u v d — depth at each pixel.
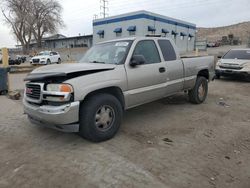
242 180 3.22
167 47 5.93
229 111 6.49
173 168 3.47
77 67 4.32
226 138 4.60
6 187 3.05
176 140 4.47
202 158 3.79
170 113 6.21
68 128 4.04
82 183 3.11
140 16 38.22
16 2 56.91
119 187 3.02
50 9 60.97
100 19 44.78
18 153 3.98
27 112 4.48
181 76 6.20
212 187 3.05
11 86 11.20
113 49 5.24
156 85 5.43
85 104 4.17
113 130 4.52
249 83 11.80
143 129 5.04
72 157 3.81
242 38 65.19
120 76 4.59
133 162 3.63
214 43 54.56
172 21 44.34
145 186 3.04
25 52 58.81
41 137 4.64
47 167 3.51
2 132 4.93
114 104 4.47
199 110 6.52
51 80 4.07
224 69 12.48
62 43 69.94
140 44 5.22
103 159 3.73
